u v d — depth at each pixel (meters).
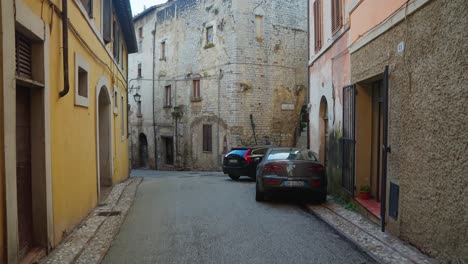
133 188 14.29
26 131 5.68
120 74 17.55
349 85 9.39
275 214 9.27
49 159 5.97
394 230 6.65
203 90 27.62
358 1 8.62
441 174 5.13
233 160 18.05
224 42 25.75
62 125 6.83
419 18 5.73
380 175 8.57
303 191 10.31
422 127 5.65
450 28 4.90
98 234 7.36
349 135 9.53
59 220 6.57
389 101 6.88
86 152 8.94
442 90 5.10
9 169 4.46
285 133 26.58
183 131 29.72
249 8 25.23
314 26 14.53
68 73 6.82
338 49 10.70
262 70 25.75
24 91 5.63
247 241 6.84
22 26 4.97
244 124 25.22
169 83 31.36
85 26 8.91
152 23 33.66
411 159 6.00
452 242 4.88
